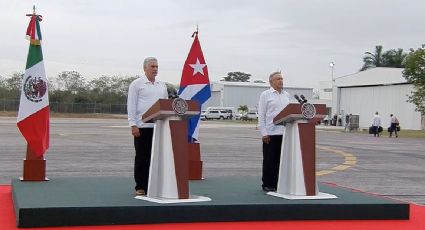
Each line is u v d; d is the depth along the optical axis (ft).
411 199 37.01
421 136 148.25
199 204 24.18
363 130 185.16
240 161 60.39
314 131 27.86
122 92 276.82
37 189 28.22
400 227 24.53
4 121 157.17
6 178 41.39
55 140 85.46
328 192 29.60
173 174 25.52
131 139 92.68
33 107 32.27
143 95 27.71
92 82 276.00
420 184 45.32
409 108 204.64
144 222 23.38
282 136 29.55
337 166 58.23
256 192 28.89
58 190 28.02
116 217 23.07
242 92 320.91
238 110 305.12
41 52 32.89
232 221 24.44
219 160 61.05
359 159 67.77
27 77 32.42
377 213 25.98
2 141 79.51
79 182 31.76
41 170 32.17
